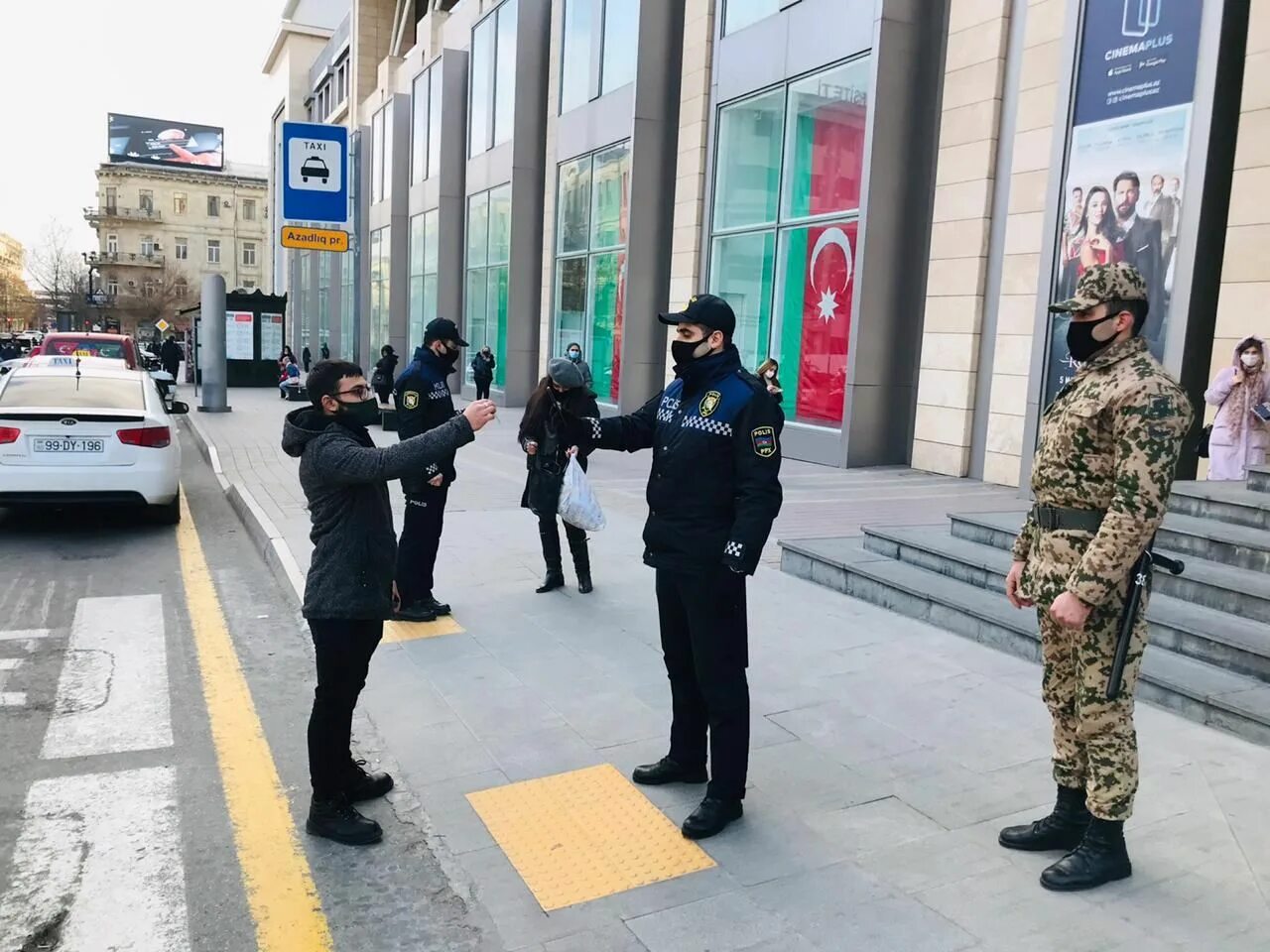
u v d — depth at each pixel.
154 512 9.30
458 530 8.60
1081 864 2.98
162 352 30.59
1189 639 4.73
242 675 5.14
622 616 6.02
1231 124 9.04
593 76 19.94
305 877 3.17
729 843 3.29
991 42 11.44
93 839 3.41
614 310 19.22
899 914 2.85
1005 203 11.48
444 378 5.87
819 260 13.66
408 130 32.78
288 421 3.36
